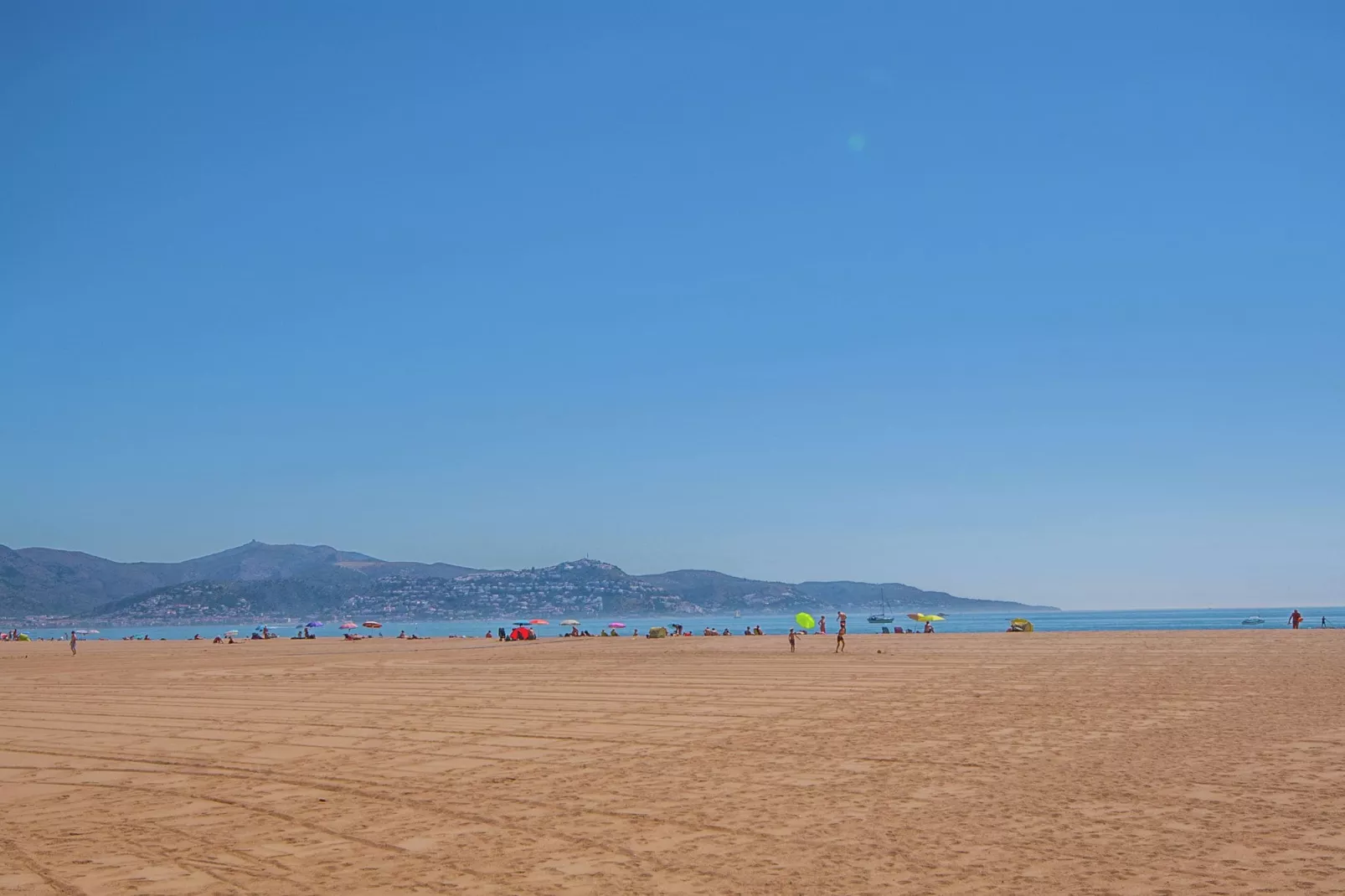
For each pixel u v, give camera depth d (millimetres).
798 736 18906
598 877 9680
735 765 15805
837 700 25078
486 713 23578
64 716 25391
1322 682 27016
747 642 65812
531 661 47125
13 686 36438
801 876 9516
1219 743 16906
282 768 16516
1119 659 38094
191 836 11781
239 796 14234
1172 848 10203
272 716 24031
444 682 33344
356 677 37250
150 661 54969
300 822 12398
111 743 20141
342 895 9219
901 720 20844
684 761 16312
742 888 9164
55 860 10719
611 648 60406
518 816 12492
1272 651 40812
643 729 20406
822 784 14125
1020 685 27969
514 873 9883
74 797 14461
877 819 11852
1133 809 12047
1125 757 15719
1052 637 60656
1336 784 13258
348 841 11375
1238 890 8758
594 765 16188
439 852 10781
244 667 45250
